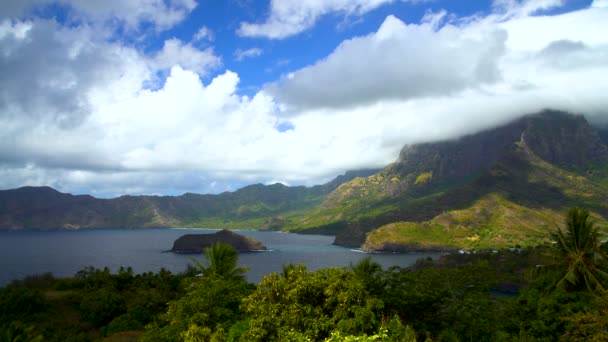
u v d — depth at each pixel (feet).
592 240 118.11
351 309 62.03
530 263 256.73
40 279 240.32
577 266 115.75
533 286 131.03
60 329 146.72
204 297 79.97
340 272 71.77
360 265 107.55
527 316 99.50
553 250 127.34
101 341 128.36
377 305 63.16
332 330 59.52
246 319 75.97
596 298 82.58
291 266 107.14
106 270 249.96
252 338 60.39
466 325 90.02
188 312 78.74
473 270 122.31
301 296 66.59
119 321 148.15
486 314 93.76
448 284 106.11
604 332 70.54
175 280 234.79
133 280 241.35
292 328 58.90
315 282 67.72
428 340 72.49
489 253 341.62
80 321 161.48
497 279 122.31
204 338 64.39
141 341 78.69
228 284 84.33
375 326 61.21
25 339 98.22
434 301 88.63
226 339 69.21
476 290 106.93
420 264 385.70
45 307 172.45
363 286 68.08
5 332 96.94
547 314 94.17
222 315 79.56
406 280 97.19
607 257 114.11
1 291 192.54
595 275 112.47
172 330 74.59
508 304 104.27
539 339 86.74
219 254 143.84
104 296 170.50
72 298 186.09
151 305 184.34
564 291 109.40
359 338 47.06
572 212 123.95
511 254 302.66
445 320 90.22
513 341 83.56
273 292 69.10
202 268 147.23
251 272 483.10
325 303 65.16
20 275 472.03
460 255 361.71
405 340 60.80
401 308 88.12
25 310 161.89
